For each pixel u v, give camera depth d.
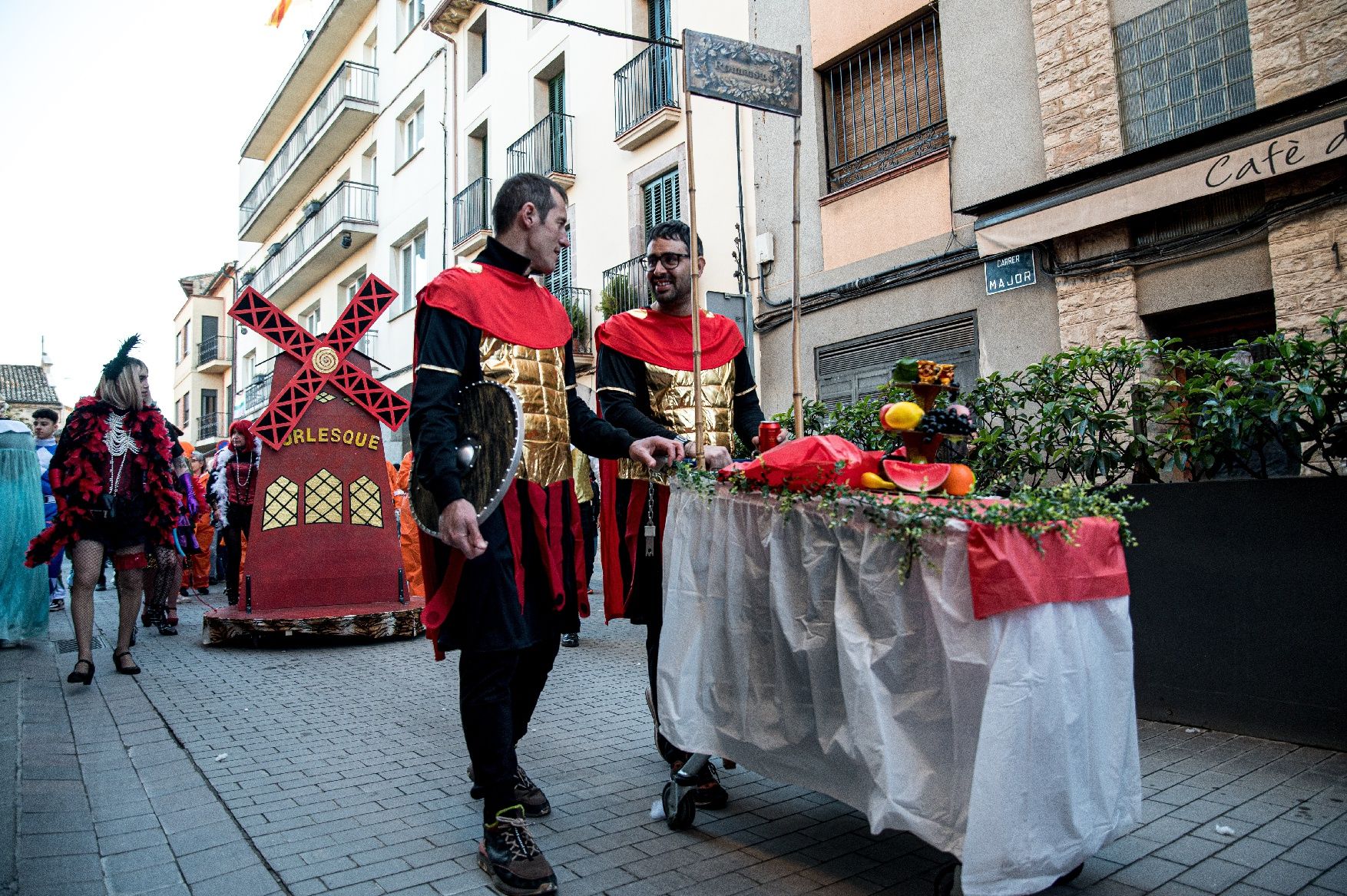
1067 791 2.02
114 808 3.12
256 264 35.22
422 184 20.62
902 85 8.81
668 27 12.83
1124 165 6.49
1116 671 2.22
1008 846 1.92
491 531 2.63
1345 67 5.58
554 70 15.84
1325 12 5.66
